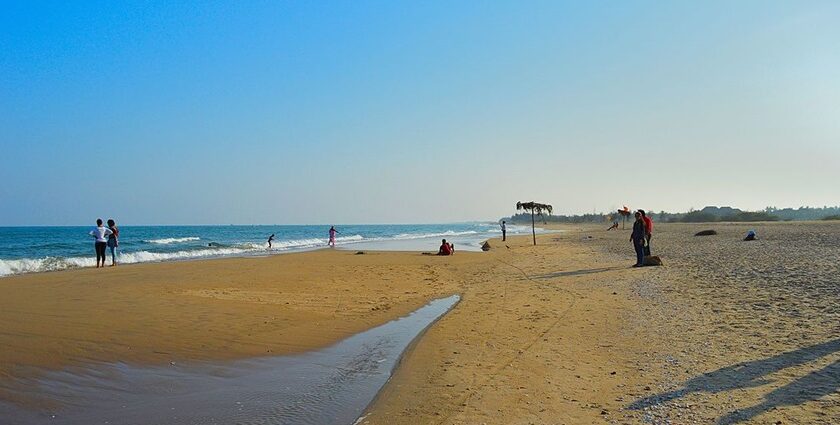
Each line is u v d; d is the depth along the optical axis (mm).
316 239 67500
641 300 11953
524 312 11125
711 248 27344
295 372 7109
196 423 5273
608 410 5340
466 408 5566
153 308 11164
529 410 5449
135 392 6172
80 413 5488
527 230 103812
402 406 5703
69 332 8695
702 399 5484
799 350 7109
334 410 5680
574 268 20219
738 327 8680
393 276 19094
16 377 6465
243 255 32562
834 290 11758
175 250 38875
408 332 9680
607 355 7504
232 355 7844
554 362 7246
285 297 13492
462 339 8781
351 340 9016
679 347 7676
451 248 31609
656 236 46281
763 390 5641
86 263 24547
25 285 15047
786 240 32062
